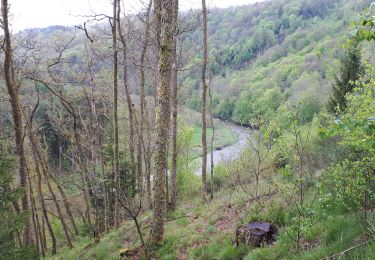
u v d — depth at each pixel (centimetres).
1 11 1039
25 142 1927
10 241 851
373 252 411
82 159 1952
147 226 1147
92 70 1769
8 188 1135
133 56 1619
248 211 887
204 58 1509
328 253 491
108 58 1609
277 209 784
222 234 833
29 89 1905
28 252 864
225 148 3066
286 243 618
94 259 1031
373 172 563
